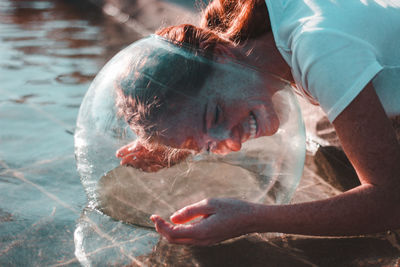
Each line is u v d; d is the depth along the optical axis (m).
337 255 1.34
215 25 1.43
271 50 1.34
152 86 1.22
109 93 1.42
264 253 1.36
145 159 1.38
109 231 1.46
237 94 1.25
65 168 1.84
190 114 1.22
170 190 1.41
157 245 1.39
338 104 1.15
